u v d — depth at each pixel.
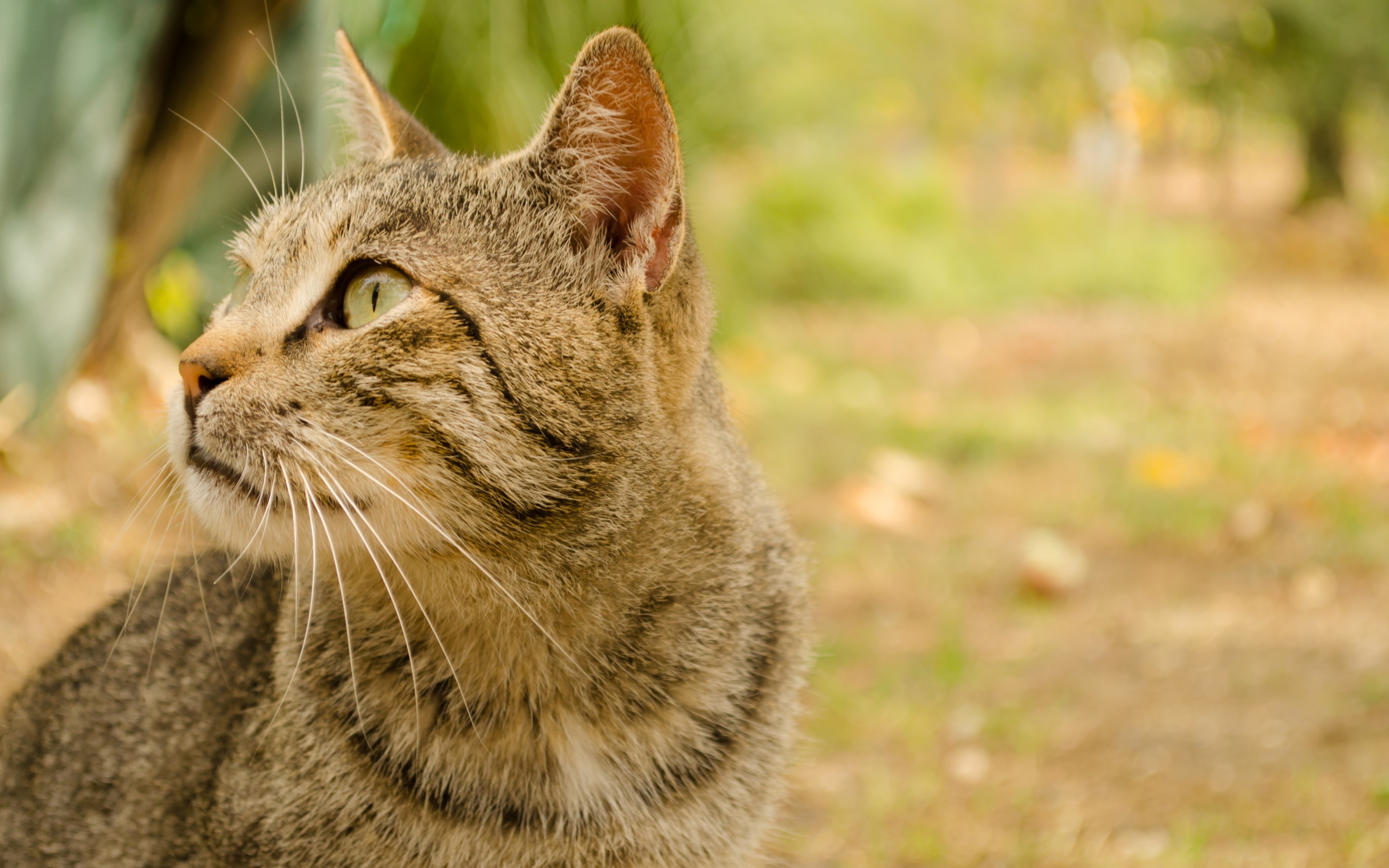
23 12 1.39
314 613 0.94
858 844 1.12
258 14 1.51
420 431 0.91
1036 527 1.77
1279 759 1.16
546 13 2.06
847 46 3.09
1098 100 5.58
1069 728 1.22
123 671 0.98
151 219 1.61
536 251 0.92
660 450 0.94
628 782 0.94
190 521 1.06
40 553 1.28
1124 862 1.09
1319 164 6.17
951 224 4.36
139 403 1.62
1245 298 4.17
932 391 2.68
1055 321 3.71
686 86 2.60
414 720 0.93
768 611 0.97
